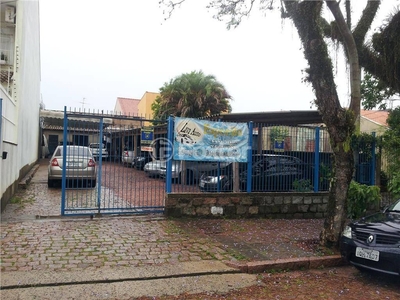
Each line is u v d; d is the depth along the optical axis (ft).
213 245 21.91
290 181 32.32
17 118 35.12
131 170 30.14
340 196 21.99
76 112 27.14
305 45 21.67
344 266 20.40
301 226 28.22
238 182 30.55
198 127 28.91
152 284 16.15
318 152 33.12
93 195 36.88
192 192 29.14
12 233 22.15
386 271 16.39
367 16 25.91
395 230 16.90
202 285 16.34
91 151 35.91
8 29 43.57
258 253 20.75
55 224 24.76
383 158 38.88
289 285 17.04
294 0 21.20
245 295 15.56
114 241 21.63
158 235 23.40
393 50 33.37
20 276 15.89
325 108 21.75
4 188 28.12
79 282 15.78
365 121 59.00
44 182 45.96
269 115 40.32
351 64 21.86
